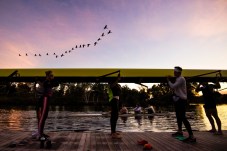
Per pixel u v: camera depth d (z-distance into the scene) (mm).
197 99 91562
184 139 5957
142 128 13711
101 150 4785
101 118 22297
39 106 6121
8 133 7488
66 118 22391
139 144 5449
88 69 15984
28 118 22766
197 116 24438
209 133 7586
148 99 70562
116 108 6520
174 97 6211
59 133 7445
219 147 5184
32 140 6059
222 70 16797
